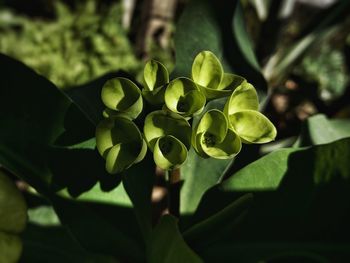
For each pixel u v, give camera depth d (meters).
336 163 0.16
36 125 0.18
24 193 0.24
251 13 0.59
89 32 0.69
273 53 0.42
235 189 0.17
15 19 0.77
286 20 0.40
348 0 0.38
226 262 0.17
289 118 0.49
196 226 0.16
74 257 0.18
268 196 0.17
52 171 0.18
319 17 0.39
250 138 0.15
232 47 0.22
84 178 0.18
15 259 0.16
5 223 0.16
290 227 0.16
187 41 0.21
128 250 0.18
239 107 0.15
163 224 0.15
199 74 0.15
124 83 0.15
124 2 0.77
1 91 0.18
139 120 0.15
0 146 0.17
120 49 0.69
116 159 0.14
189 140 0.14
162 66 0.15
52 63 0.64
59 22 0.70
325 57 0.76
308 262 0.16
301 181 0.17
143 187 0.18
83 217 0.18
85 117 0.18
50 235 0.20
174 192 0.17
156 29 0.68
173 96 0.14
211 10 0.22
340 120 0.26
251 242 0.17
